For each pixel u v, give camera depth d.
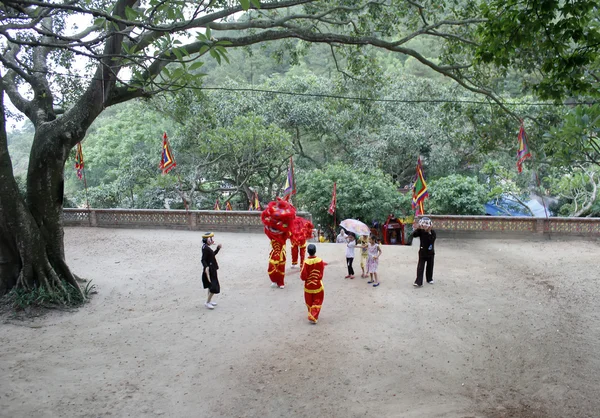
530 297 11.70
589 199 21.70
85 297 11.91
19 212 11.25
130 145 31.30
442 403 7.23
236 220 19.44
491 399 7.36
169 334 9.80
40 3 4.93
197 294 12.19
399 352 8.85
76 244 17.45
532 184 26.94
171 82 6.11
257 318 10.54
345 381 7.87
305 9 16.31
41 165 11.62
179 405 7.27
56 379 8.00
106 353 8.98
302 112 28.17
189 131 25.81
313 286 10.13
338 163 25.27
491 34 8.18
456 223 18.00
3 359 8.70
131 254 16.06
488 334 9.62
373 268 12.58
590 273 13.41
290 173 17.97
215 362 8.58
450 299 11.57
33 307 11.12
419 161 17.09
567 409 7.00
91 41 5.63
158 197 27.89
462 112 17.84
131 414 7.02
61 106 15.60
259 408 7.17
